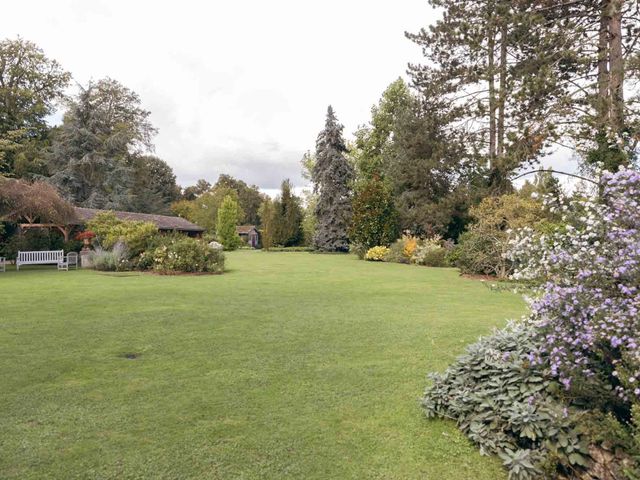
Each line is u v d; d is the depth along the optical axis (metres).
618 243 3.17
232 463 3.07
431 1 20.80
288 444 3.35
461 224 27.30
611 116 11.92
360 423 3.72
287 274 17.05
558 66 14.54
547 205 4.42
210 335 6.83
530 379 3.35
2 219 20.11
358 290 12.23
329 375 4.95
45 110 37.78
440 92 21.05
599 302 2.92
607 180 3.44
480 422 3.41
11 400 4.18
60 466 3.01
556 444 2.88
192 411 3.95
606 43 13.48
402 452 3.25
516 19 13.77
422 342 6.39
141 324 7.59
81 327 7.32
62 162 36.41
